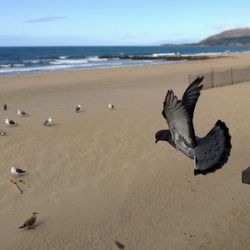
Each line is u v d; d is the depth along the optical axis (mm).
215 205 14875
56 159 19969
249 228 13164
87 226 13969
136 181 17234
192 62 89188
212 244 12516
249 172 8398
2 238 13414
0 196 16250
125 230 13648
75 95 38281
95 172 18375
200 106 30578
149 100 34719
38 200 15914
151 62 103875
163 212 14633
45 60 120250
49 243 13102
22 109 30969
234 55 120938
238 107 30094
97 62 107938
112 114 28641
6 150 21078
